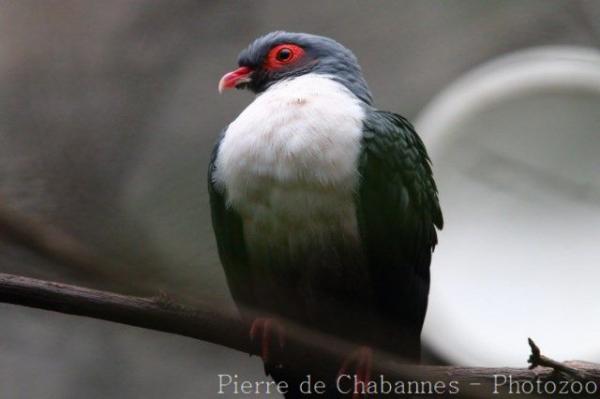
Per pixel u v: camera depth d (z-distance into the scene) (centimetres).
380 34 1347
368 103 960
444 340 1001
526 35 1320
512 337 991
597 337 984
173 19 1226
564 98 1148
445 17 1348
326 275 870
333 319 887
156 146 1105
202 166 1102
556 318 1001
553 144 1118
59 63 1063
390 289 880
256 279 888
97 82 1090
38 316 1218
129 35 1160
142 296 409
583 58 1184
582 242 1037
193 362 1199
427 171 945
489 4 1345
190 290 420
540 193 1071
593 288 1009
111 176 846
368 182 855
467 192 1091
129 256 384
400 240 879
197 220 935
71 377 1195
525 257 1031
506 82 1156
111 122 1080
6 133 859
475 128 1136
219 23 1280
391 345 882
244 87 1012
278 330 782
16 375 1194
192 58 1227
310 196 848
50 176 517
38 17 1074
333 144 849
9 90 994
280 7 1334
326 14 1351
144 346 1205
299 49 989
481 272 1026
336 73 957
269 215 859
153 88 1152
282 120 859
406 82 1307
